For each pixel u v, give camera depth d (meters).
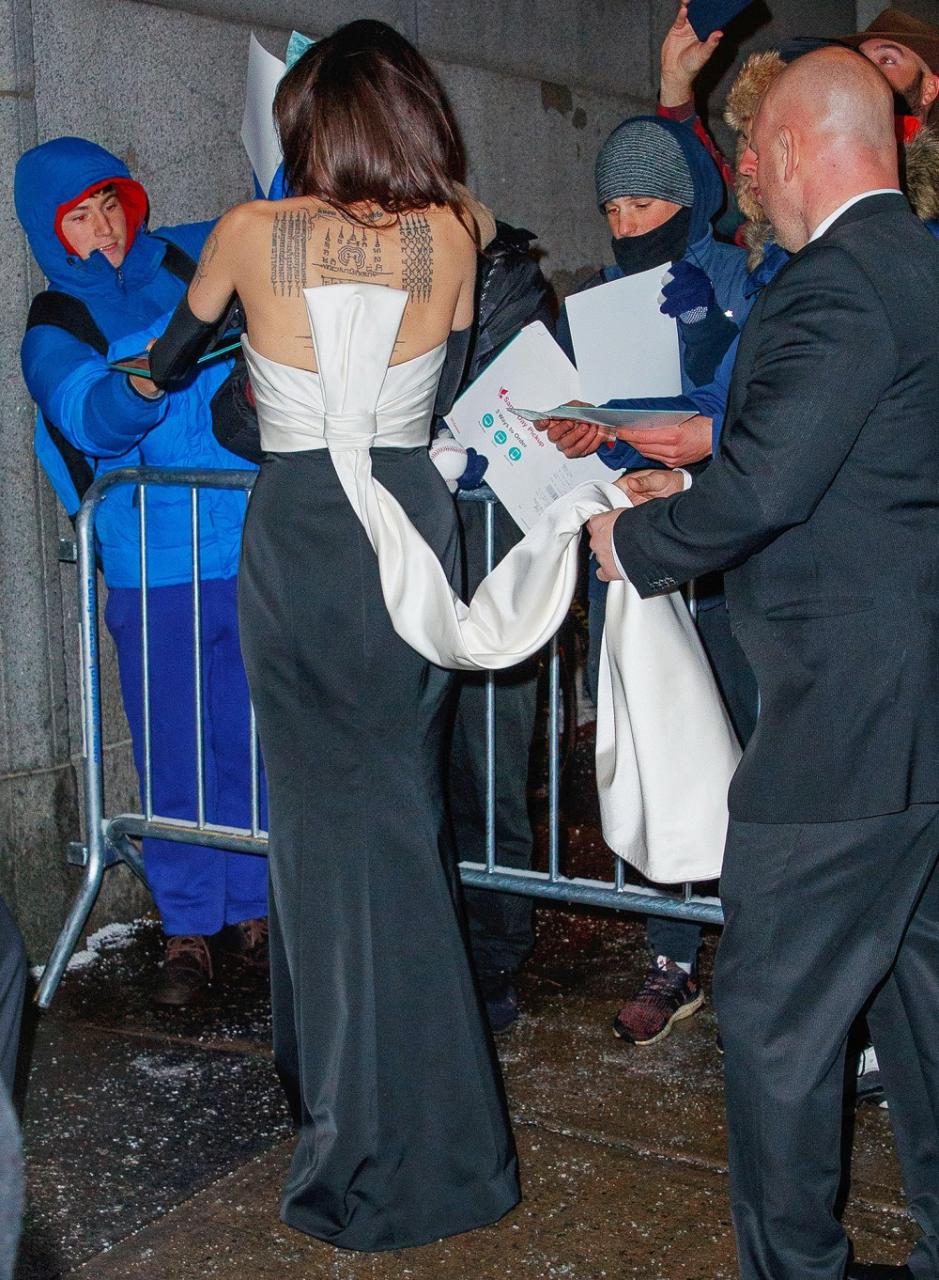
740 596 2.15
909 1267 2.38
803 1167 2.17
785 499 1.96
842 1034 2.14
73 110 3.83
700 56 3.46
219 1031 3.62
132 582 3.78
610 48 5.91
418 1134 2.70
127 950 4.09
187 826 3.73
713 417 2.76
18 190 3.55
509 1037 3.55
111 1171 3.00
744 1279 2.24
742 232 3.30
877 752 2.05
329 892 2.66
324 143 2.45
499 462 3.19
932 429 2.02
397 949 2.66
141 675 3.76
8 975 1.63
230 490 3.74
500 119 5.34
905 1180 2.37
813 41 2.95
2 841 3.90
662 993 3.53
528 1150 3.03
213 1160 3.04
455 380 2.71
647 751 2.49
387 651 2.59
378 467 2.58
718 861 2.51
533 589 2.53
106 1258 2.71
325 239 2.48
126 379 3.34
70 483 3.76
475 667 2.54
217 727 3.91
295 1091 2.91
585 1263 2.66
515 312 3.14
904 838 2.09
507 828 3.53
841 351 1.94
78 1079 3.38
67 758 4.05
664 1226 2.77
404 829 2.65
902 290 1.98
